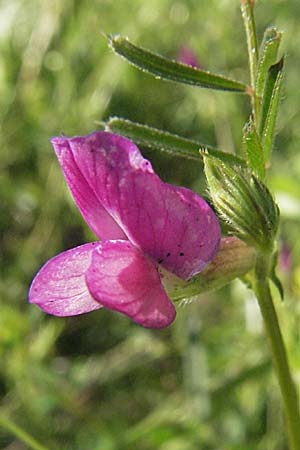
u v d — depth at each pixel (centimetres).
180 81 13
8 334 23
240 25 30
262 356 20
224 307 23
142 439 19
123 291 12
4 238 28
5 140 29
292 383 14
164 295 13
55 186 28
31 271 27
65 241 28
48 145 29
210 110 28
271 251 13
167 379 23
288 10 30
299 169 24
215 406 19
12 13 30
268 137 13
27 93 30
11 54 30
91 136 13
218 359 20
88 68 30
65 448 21
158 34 31
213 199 13
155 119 30
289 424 14
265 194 13
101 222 13
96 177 13
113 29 30
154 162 28
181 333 22
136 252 13
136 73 29
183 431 19
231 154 13
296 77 28
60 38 30
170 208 12
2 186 28
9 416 22
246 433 20
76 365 24
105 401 22
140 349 24
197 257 13
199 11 30
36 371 23
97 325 25
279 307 19
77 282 13
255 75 13
